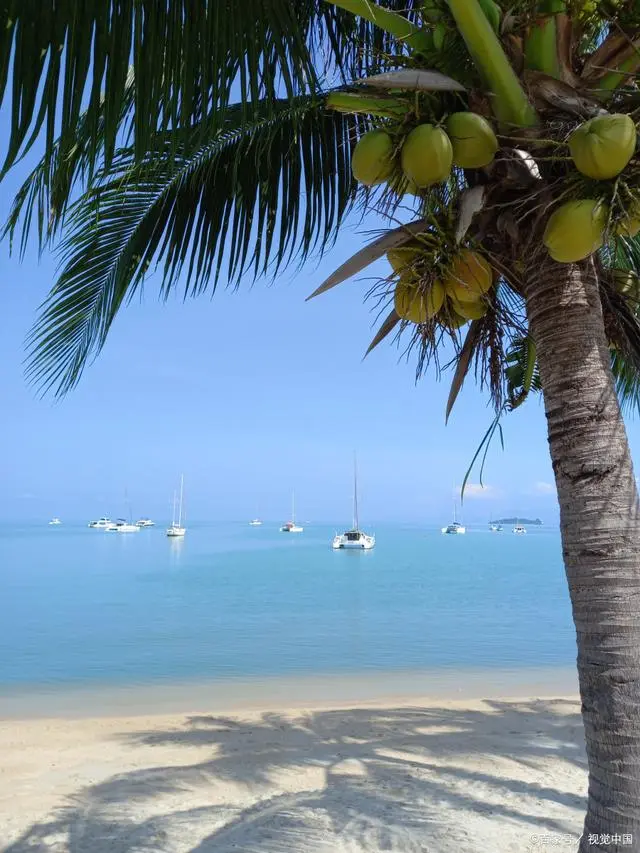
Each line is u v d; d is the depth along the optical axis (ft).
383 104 7.68
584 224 6.75
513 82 7.16
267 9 7.55
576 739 25.04
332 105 8.17
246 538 422.82
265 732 26.99
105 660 52.65
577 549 7.28
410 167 7.19
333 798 18.39
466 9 6.80
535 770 20.88
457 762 21.95
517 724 27.89
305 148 12.44
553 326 7.72
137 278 12.92
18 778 21.22
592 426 7.39
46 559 197.77
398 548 300.81
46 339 13.38
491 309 9.60
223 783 20.25
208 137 8.44
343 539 272.51
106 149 6.52
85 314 13.44
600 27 8.73
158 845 15.60
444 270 8.04
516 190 7.66
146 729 28.02
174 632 66.90
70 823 17.17
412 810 17.19
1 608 85.87
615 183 6.68
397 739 25.38
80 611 82.99
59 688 42.91
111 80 6.55
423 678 45.85
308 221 12.44
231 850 14.98
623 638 6.94
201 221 12.53
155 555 222.89
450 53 7.63
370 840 15.23
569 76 7.80
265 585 119.85
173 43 6.91
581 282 7.80
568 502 7.41
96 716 34.65
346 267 7.92
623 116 6.56
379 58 9.26
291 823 16.46
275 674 47.39
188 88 7.02
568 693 40.45
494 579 138.31
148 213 12.87
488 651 56.95
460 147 7.16
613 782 6.80
